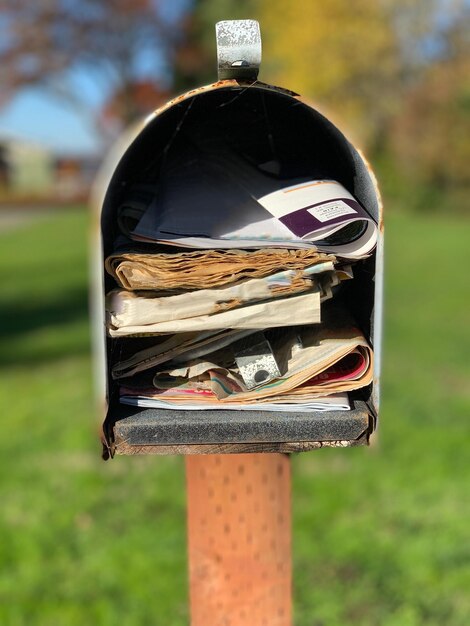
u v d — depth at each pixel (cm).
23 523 124
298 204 47
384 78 890
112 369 45
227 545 58
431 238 557
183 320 43
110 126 1347
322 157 52
